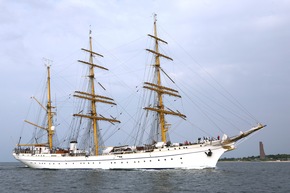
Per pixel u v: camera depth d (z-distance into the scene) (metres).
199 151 64.50
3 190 45.03
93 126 85.31
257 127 63.69
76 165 79.25
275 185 48.88
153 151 68.31
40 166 87.00
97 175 61.78
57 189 44.81
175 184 46.94
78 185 48.34
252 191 41.53
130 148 73.69
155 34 83.56
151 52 81.31
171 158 66.25
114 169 72.88
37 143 95.38
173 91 80.88
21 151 94.00
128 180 52.22
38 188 46.56
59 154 83.31
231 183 49.00
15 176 67.69
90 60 91.25
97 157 75.94
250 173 73.75
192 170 64.38
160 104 78.25
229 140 63.44
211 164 64.62
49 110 96.56
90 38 92.75
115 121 88.00
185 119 77.81
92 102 87.25
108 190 42.41
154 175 58.53
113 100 89.75
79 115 85.44
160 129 76.62
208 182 49.41
